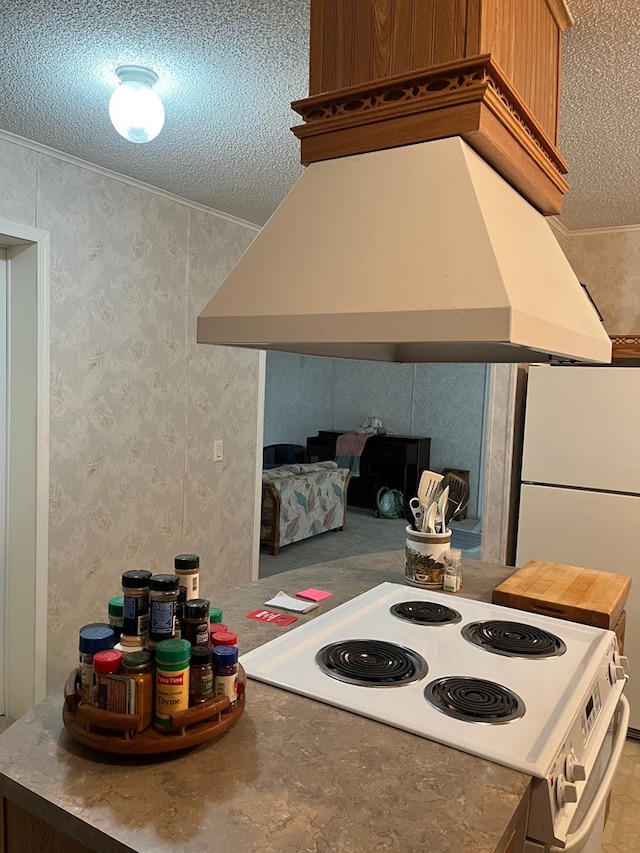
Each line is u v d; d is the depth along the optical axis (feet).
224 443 11.99
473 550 20.49
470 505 26.61
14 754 3.38
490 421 10.88
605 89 6.04
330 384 30.12
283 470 20.12
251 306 4.01
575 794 3.42
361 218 3.94
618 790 8.05
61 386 8.83
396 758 3.43
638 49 5.38
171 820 2.90
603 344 4.70
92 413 9.31
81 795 3.06
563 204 9.75
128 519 10.02
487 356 6.60
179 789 3.11
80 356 9.06
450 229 3.61
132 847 2.72
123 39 5.55
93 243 9.09
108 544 9.70
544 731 3.69
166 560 10.79
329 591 6.33
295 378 28.76
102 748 3.29
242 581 12.72
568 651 4.91
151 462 10.38
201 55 5.81
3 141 7.81
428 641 5.04
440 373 27.35
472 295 3.32
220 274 11.50
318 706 3.98
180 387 10.85
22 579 8.80
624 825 7.36
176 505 10.94
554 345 3.67
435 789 3.18
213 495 11.79
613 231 11.19
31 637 8.77
